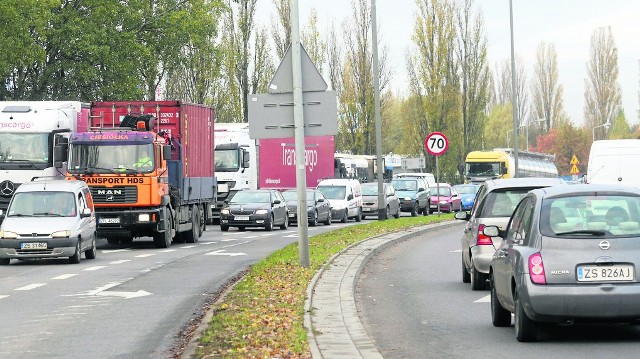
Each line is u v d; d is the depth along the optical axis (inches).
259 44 5502.0
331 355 808.3
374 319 1100.5
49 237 1889.8
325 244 2236.7
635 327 1016.2
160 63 4822.8
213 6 4751.5
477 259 1350.9
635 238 891.4
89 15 4343.0
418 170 7209.6
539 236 902.4
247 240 2714.1
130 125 2514.8
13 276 1657.2
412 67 6697.8
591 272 881.5
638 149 2496.3
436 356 850.8
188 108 2667.3
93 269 1775.3
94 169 2349.9
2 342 951.0
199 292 1378.0
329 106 1612.9
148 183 2347.4
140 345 920.9
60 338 970.7
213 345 866.8
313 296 1238.3
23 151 2507.4
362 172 5989.2
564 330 998.4
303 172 1631.4
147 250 2311.8
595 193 924.6
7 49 3563.0
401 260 1947.6
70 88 4414.4
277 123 1622.8
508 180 1403.8
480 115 7180.1
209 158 2886.3
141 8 4537.4
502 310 1019.3
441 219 3617.1
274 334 911.0
